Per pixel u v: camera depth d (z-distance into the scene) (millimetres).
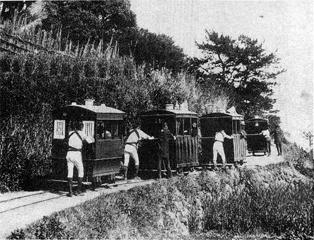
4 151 13586
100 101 18484
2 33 18797
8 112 14562
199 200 16391
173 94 24094
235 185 19141
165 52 42312
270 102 44750
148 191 13391
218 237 14523
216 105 30797
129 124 19547
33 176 13875
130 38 41688
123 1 42938
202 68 48219
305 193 19422
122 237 10352
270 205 16906
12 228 8023
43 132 15195
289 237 15555
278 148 30016
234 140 20562
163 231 12578
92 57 20672
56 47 22281
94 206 10477
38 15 35312
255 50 45500
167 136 16328
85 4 40312
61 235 8398
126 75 22938
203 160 20594
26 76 15758
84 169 13203
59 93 16547
